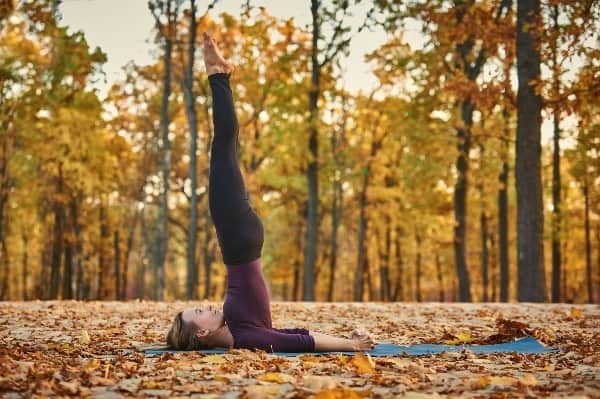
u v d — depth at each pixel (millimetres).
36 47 24141
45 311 10953
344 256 48844
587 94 15664
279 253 36188
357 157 29281
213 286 41719
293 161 25953
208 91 26531
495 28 18344
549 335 7328
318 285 41281
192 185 22344
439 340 7141
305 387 3916
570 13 15844
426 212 25797
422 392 3787
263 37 23391
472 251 41906
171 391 3836
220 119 6746
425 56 20938
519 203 16172
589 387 3834
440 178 22312
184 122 31609
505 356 5707
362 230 30406
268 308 6242
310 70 23875
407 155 24188
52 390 3752
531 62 16156
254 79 24078
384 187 29203
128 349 6230
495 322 9375
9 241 36812
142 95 29750
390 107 24609
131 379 4266
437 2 19438
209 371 4621
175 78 25172
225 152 6656
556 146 27078
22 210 32625
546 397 3547
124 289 38125
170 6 22203
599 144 21438
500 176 25203
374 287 47656
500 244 25250
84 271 34594
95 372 4430
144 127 31984
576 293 45531
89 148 25484
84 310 11297
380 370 4711
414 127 21469
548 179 35812
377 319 9938
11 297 45312
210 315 6086
